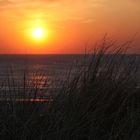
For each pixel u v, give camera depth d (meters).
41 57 124.56
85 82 4.75
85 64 4.92
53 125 4.29
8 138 4.23
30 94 4.64
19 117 4.38
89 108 4.54
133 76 4.94
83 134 4.29
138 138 4.15
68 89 4.68
